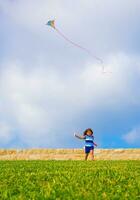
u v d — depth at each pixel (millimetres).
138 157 27656
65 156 28344
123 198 9656
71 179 12422
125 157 27750
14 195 10094
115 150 27906
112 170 15031
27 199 9641
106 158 27844
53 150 28500
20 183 11812
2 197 9695
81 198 9594
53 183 11633
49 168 16141
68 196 9820
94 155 27984
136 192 10328
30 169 15727
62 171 14758
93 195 9898
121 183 11766
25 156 28391
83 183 11664
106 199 9516
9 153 28391
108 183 11695
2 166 17500
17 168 16266
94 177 12945
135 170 15195
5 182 12000
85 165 17828
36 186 11305
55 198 9680
